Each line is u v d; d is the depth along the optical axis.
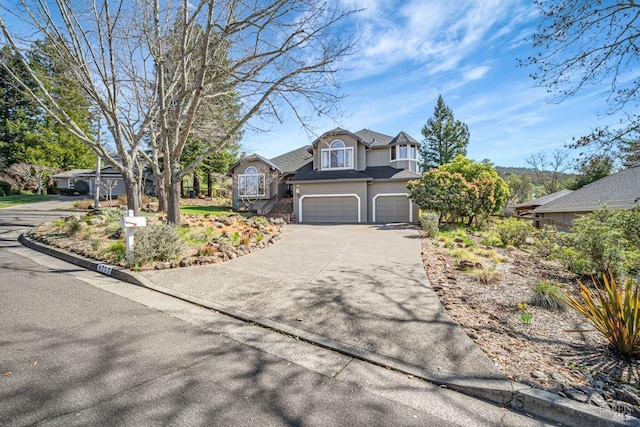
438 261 7.23
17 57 9.53
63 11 8.27
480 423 2.31
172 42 9.50
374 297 4.78
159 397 2.45
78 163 31.30
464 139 37.44
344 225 15.10
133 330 3.62
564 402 2.42
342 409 2.40
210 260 6.57
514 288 5.36
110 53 8.61
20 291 4.80
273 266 6.51
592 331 3.52
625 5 5.65
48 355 3.00
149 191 26.84
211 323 3.92
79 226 9.09
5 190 25.73
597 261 6.03
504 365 2.96
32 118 28.75
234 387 2.62
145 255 6.12
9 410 2.23
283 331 3.72
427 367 2.96
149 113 10.21
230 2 8.37
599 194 13.29
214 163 27.45
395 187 17.70
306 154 24.69
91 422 2.15
